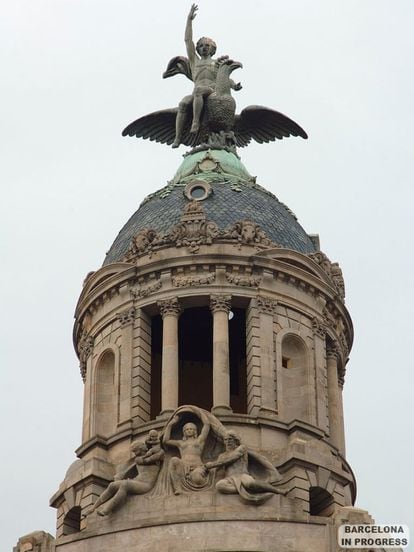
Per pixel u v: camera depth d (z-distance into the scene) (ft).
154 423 448.24
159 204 495.41
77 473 451.94
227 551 404.16
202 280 467.93
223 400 449.89
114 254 493.36
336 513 413.39
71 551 418.10
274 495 415.44
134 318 470.39
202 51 538.47
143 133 546.26
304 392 465.06
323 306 480.64
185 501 417.49
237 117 534.78
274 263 472.03
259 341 461.78
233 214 485.56
